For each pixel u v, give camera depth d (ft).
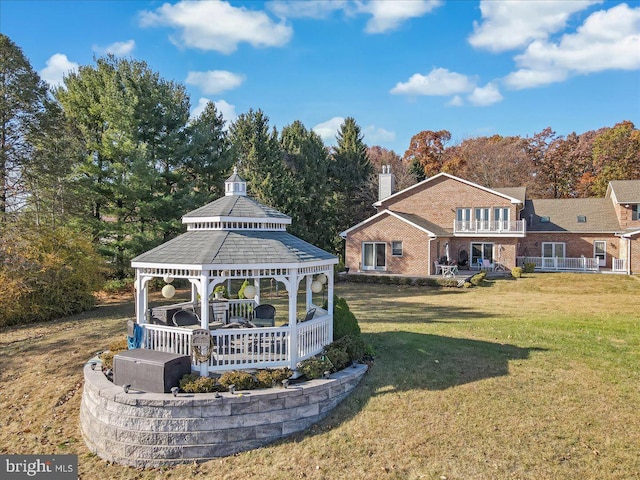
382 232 102.58
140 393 27.27
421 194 115.44
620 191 105.81
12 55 70.13
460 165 180.04
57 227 72.33
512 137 183.73
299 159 132.46
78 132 84.02
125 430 26.61
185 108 95.14
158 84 88.22
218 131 110.01
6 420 33.01
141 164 76.64
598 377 31.99
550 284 87.35
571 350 38.19
